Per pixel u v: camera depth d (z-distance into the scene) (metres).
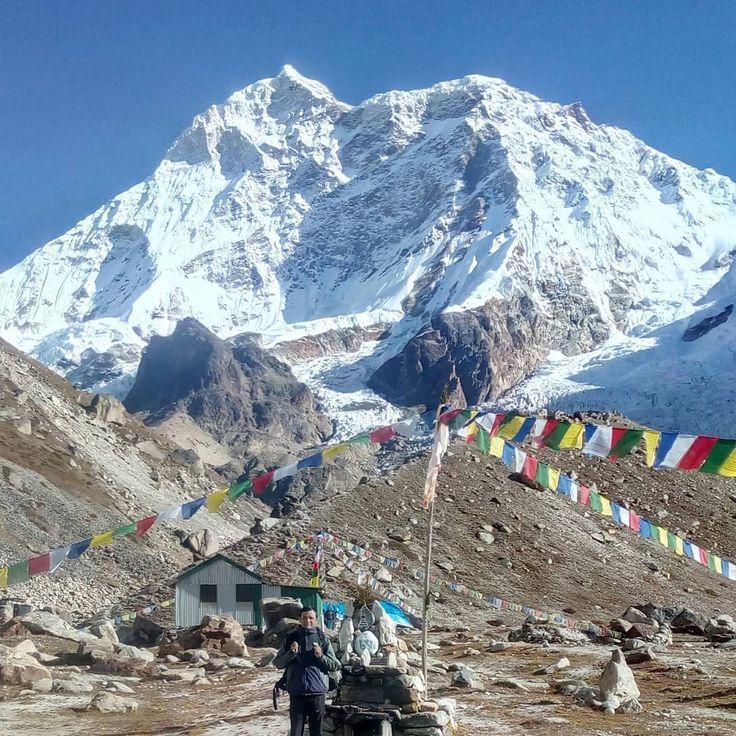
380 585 63.88
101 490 102.44
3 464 94.06
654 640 43.75
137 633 47.50
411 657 27.95
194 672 34.78
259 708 26.92
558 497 87.25
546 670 33.50
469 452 91.31
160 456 139.88
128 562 84.12
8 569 31.00
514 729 23.14
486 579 70.50
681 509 93.00
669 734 22.56
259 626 50.62
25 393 122.06
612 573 76.56
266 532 71.50
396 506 79.31
